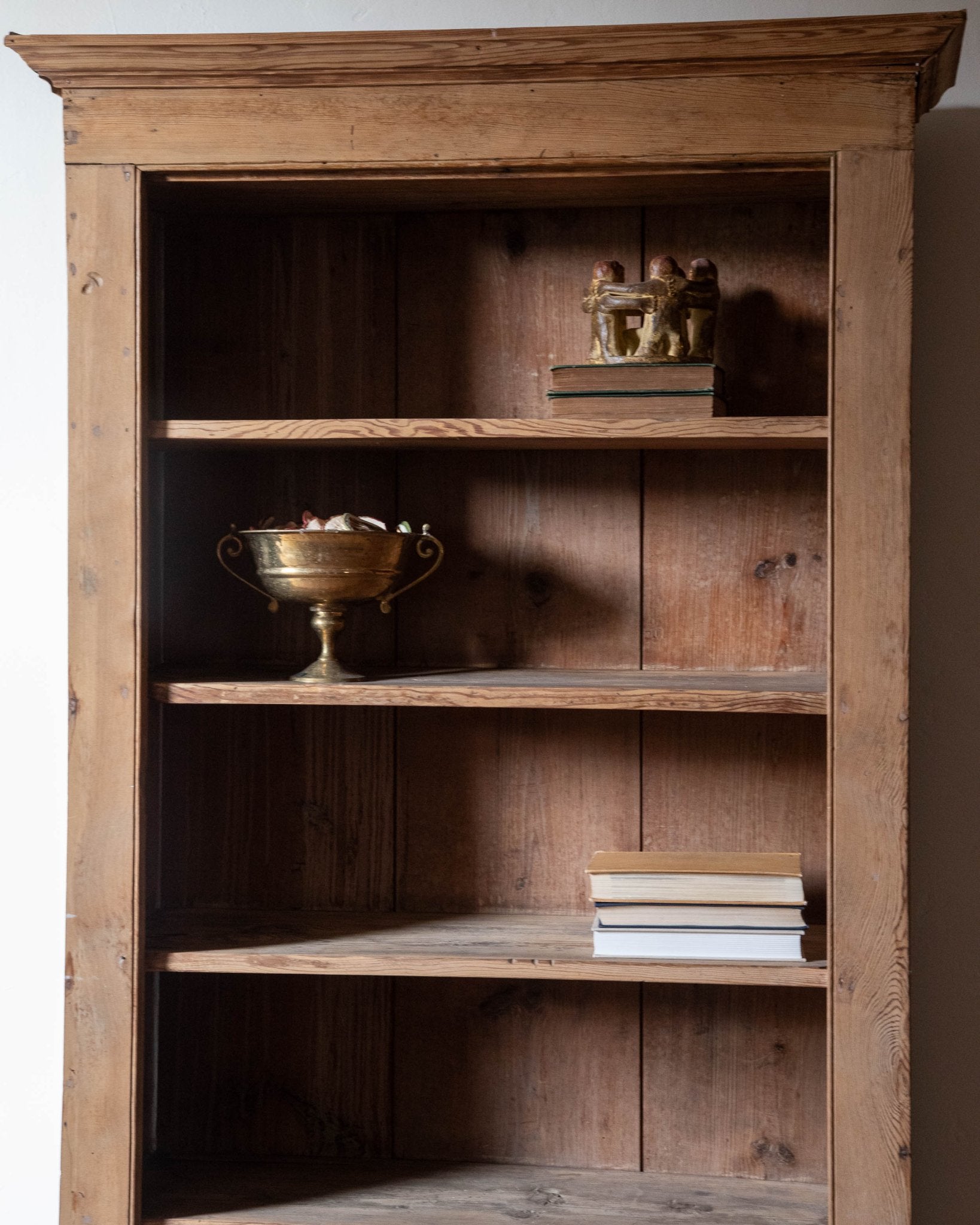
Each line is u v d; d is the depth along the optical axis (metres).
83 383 1.46
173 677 1.56
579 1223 1.48
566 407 1.47
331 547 1.47
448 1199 1.56
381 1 1.73
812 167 1.41
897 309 1.37
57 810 1.77
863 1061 1.38
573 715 1.68
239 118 1.45
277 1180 1.62
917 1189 1.65
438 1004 1.70
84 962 1.46
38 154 1.76
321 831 1.72
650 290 1.48
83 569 1.46
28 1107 1.76
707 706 1.42
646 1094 1.67
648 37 1.37
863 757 1.38
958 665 1.65
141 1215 1.48
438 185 1.52
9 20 1.76
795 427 1.41
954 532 1.66
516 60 1.40
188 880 1.73
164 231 1.72
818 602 1.65
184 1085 1.73
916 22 1.33
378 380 1.70
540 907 1.69
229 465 1.73
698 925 1.45
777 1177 1.64
